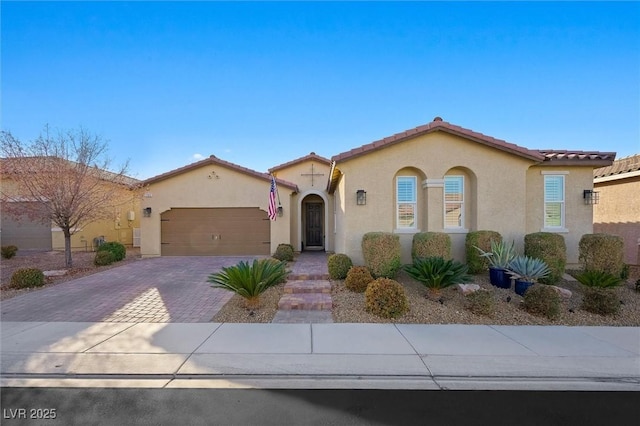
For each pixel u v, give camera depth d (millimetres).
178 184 18172
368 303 8086
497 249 10391
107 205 15188
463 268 9430
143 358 5660
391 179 11836
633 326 7391
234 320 7613
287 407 4363
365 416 4180
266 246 18188
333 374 5164
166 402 4480
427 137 11820
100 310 8359
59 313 8125
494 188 11695
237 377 5109
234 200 18156
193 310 8359
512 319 7711
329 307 8367
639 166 14562
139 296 9656
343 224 12258
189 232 18188
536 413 4246
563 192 12383
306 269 12562
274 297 9250
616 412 4273
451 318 7727
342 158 11500
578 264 12242
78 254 19250
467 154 11758
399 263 10469
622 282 9797
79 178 13766
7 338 6516
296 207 20125
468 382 4984
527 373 5219
